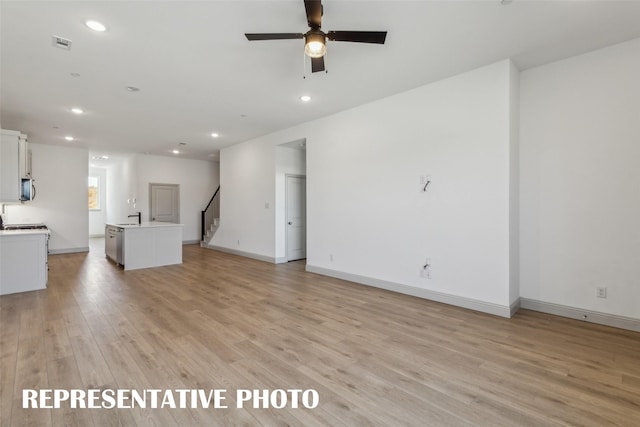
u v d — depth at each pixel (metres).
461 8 2.49
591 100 3.23
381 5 2.46
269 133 6.68
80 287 4.69
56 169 7.85
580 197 3.30
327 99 4.58
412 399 2.01
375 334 3.00
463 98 3.70
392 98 4.41
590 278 3.26
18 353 2.59
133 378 2.24
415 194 4.16
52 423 1.77
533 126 3.59
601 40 3.00
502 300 3.44
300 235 7.20
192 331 3.07
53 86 4.04
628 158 3.05
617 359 2.50
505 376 2.26
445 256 3.88
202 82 3.96
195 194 10.36
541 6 2.47
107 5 2.45
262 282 5.02
